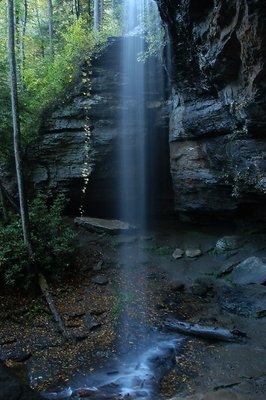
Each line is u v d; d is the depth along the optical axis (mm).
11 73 8688
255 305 8352
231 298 8828
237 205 10734
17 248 8883
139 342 7387
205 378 6109
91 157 12305
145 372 6422
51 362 6758
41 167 12891
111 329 7836
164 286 9836
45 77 13492
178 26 8336
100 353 7031
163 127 12492
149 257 11430
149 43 11930
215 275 10227
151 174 13008
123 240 12070
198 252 11344
